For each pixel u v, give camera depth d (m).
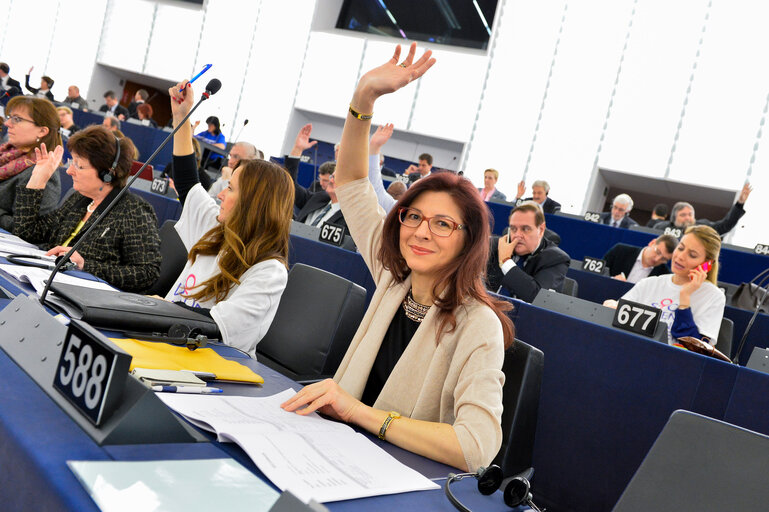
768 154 8.04
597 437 2.17
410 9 10.54
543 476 2.25
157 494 0.59
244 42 12.12
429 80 10.36
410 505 0.75
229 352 1.30
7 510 0.61
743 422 1.92
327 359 1.85
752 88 8.17
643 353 2.12
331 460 0.81
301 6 11.63
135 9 13.41
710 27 8.45
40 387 0.78
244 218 1.68
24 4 14.89
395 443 1.00
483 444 0.99
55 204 2.49
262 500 0.64
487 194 7.61
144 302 1.31
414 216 1.20
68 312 1.16
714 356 2.15
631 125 8.91
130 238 2.13
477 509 0.79
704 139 8.42
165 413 0.75
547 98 9.50
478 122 9.96
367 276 3.20
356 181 1.40
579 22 9.33
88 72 13.82
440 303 1.18
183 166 2.04
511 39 9.77
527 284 3.36
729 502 0.75
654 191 8.98
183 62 12.72
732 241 8.12
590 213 6.53
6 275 1.42
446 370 1.16
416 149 10.48
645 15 8.88
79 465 0.60
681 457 0.81
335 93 11.34
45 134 2.60
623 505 0.80
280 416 0.94
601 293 4.65
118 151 2.13
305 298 1.96
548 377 2.30
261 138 11.81
